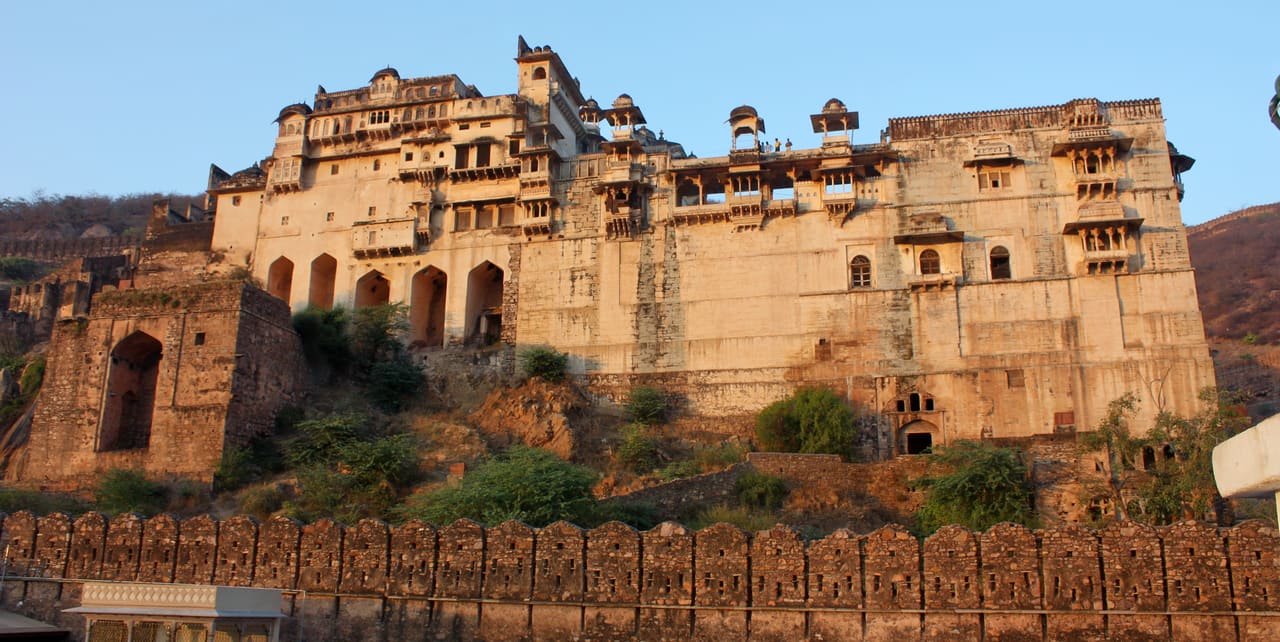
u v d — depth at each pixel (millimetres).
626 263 59219
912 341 54031
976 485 37812
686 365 56625
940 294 54375
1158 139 55125
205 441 45469
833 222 57094
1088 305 52500
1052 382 51688
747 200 57875
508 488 34500
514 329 59531
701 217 58688
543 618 25875
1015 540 24031
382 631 26625
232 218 66062
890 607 24125
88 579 28766
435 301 65250
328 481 41062
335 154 65500
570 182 61750
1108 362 51344
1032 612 23406
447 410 56000
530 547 26531
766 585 24953
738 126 60750
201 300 48156
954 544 24312
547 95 64812
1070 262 53781
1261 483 10367
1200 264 98938
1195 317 51281
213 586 23812
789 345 55562
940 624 23781
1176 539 23281
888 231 56312
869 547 24703
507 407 53469
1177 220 53406
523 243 61031
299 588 27422
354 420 47625
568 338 58688
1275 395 64500
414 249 62375
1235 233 103625
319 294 64688
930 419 52375
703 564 25438
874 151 57438
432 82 65875
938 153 57156
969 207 55812
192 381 46844
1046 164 55781
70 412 47750
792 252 57156
